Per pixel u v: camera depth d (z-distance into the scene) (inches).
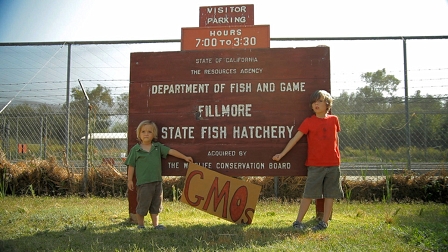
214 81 213.8
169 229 187.9
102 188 315.6
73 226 195.3
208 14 271.4
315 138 192.4
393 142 312.0
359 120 316.2
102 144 327.0
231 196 202.4
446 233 168.2
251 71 213.0
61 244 161.5
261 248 150.7
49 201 281.9
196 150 209.9
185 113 212.7
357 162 319.3
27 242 164.4
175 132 211.8
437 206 261.3
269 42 258.8
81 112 326.3
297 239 164.7
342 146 316.5
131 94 216.2
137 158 193.3
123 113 324.2
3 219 212.8
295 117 208.5
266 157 207.0
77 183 317.1
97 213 233.0
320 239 165.2
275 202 278.1
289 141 204.5
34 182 319.6
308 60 211.6
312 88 209.9
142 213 190.2
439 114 318.3
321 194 190.2
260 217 226.1
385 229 182.1
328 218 190.7
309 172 193.6
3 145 339.6
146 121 201.5
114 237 172.9
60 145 332.2
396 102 306.7
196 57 216.1
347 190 292.0
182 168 208.5
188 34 263.4
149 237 172.1
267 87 211.3
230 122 210.5
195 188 202.4
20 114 332.5
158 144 201.9
